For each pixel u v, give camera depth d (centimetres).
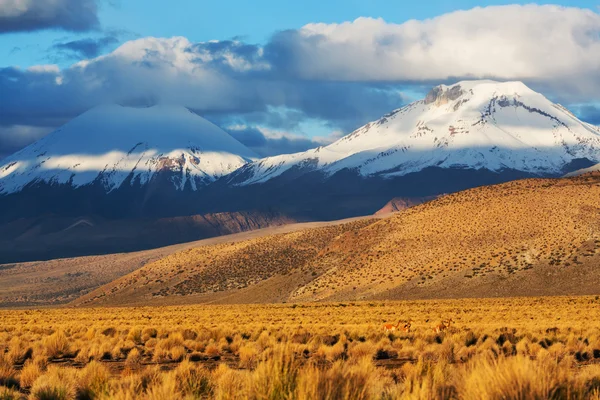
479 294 19212
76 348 5478
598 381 2714
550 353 4588
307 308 15262
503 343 5569
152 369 3272
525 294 18738
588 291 18262
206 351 5469
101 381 3012
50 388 2958
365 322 10044
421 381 2681
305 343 6175
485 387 2094
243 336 6944
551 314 10700
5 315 14700
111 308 18912
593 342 5550
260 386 2178
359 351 5031
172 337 5831
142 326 9656
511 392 2059
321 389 2098
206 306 18462
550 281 19088
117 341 6325
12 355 5006
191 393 2623
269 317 11819
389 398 2344
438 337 6325
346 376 2156
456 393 2375
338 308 14788
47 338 5506
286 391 2131
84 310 17738
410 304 15475
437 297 19538
